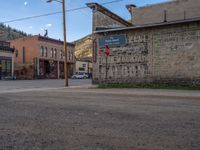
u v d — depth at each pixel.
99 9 27.70
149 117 8.26
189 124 7.23
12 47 71.56
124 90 19.95
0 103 11.78
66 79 27.41
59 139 5.79
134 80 24.22
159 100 13.20
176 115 8.62
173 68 22.28
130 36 24.52
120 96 15.42
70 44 81.19
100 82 26.33
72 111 9.42
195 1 30.78
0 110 9.71
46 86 27.28
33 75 69.31
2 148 5.16
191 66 21.48
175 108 10.23
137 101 12.67
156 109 9.94
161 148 5.15
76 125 7.13
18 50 71.94
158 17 33.16
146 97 14.85
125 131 6.47
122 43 24.95
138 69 24.05
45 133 6.30
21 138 5.87
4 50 63.75
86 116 8.43
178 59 22.06
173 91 18.64
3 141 5.64
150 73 23.39
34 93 17.69
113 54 25.50
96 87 23.56
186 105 11.16
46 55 72.69
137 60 24.08
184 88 20.94
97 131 6.48
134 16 34.94
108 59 25.80
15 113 9.03
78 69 88.94
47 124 7.27
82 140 5.71
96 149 5.09
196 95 15.65
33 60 69.81
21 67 71.31
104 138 5.86
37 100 12.99
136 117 8.26
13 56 66.00
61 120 7.80
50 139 5.79
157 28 23.06
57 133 6.30
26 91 19.67
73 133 6.30
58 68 76.75
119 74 25.11
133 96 15.44
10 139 5.79
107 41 25.89
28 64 70.50
